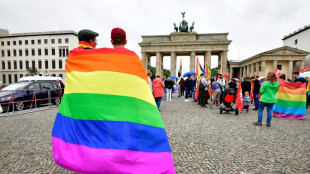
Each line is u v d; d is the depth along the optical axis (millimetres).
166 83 16156
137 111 2332
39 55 58344
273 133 5785
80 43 2672
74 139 2250
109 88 2326
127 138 2195
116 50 2430
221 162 3711
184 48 48125
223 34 47562
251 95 14156
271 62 48281
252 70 52750
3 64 61312
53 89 12938
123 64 2396
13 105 9852
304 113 8164
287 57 45062
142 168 2160
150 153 2254
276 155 4066
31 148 4477
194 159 3848
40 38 57906
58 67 57469
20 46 59469
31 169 3404
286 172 3328
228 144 4746
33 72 57250
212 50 47156
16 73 60594
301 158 3918
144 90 2432
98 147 2152
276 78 6469
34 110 10586
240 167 3502
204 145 4668
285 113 8500
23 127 6590
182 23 50812
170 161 2283
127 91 2344
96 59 2418
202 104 11961
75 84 2379
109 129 2199
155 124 2373
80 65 2451
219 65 51875
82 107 2297
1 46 60844
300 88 8273
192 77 16078
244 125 6848
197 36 48625
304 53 44250
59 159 2256
